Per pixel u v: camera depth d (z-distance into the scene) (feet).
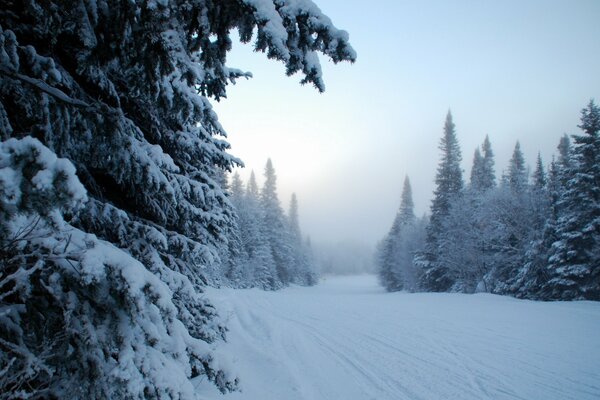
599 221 79.61
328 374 26.73
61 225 6.34
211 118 15.96
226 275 123.65
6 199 5.59
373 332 43.04
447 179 140.56
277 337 37.29
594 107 87.56
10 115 10.78
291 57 10.59
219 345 29.58
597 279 80.38
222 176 76.48
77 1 9.07
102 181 15.90
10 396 6.98
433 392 23.53
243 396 20.44
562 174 95.09
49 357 7.61
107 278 7.73
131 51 10.18
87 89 14.05
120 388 7.51
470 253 111.86
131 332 8.02
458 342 37.32
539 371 27.58
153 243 16.15
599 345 35.37
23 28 10.79
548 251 89.15
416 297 91.25
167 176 16.44
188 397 8.26
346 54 10.23
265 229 170.50
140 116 17.15
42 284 7.43
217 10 9.79
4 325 7.43
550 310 58.70
